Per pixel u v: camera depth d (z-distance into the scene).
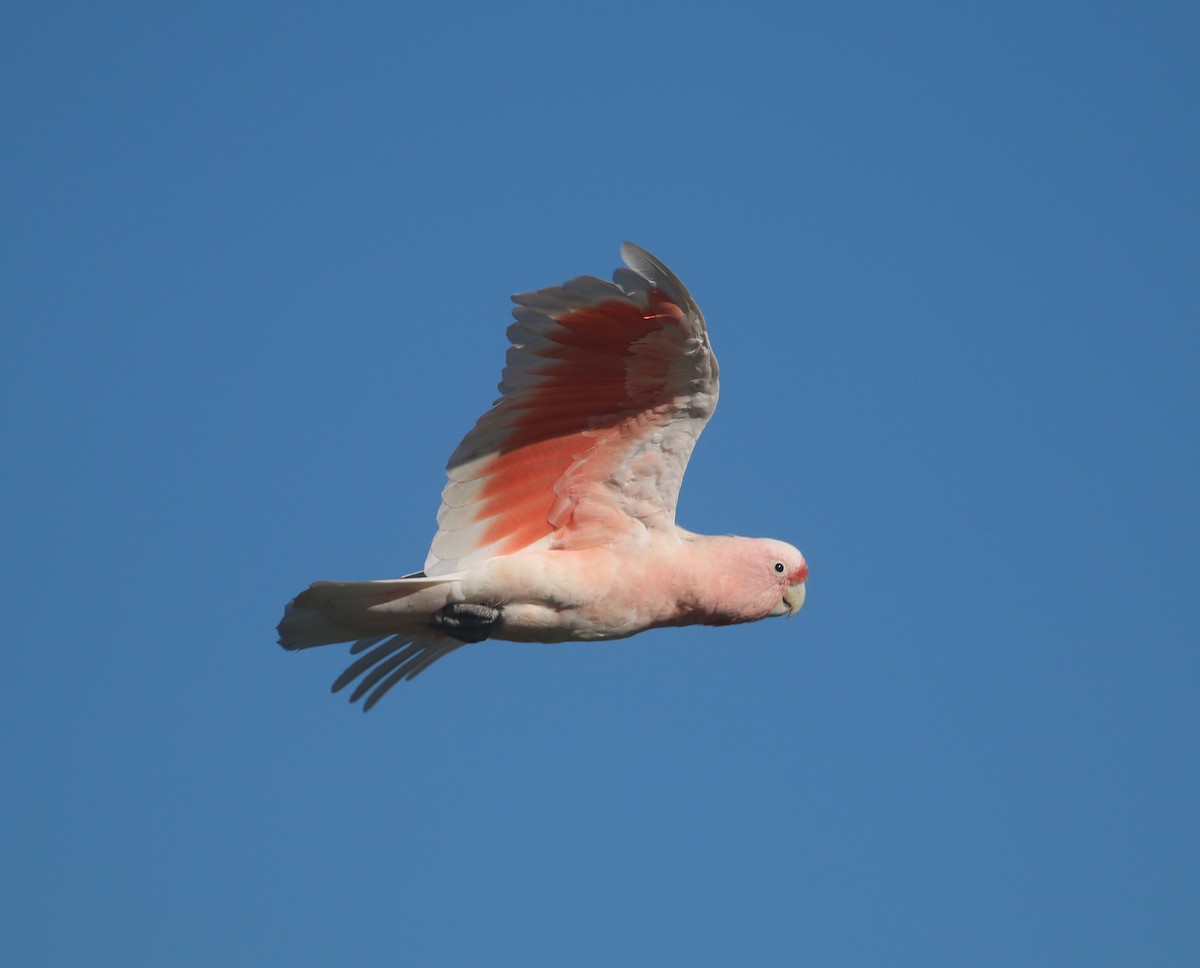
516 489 13.73
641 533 13.88
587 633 13.91
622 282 12.25
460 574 13.27
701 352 12.84
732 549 14.33
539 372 13.18
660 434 13.54
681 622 14.43
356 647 15.38
